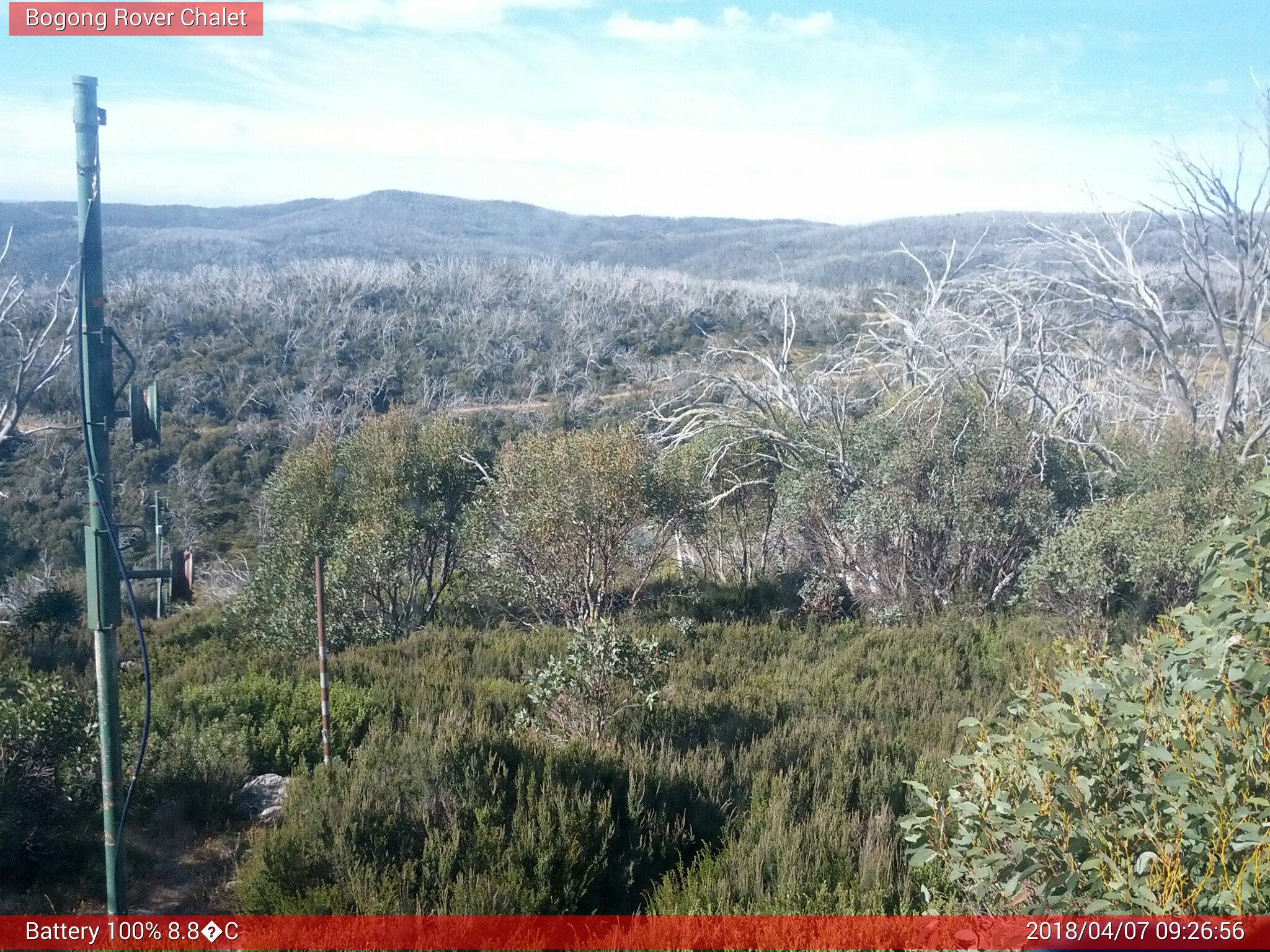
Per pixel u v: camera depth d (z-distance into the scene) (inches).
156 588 919.7
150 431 173.0
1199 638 147.1
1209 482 451.8
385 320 2010.3
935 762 266.4
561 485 542.9
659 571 709.3
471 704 338.6
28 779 225.5
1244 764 128.2
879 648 475.8
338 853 201.8
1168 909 123.0
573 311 2133.4
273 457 1391.5
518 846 205.3
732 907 188.4
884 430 611.8
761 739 295.1
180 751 258.8
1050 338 668.7
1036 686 195.2
